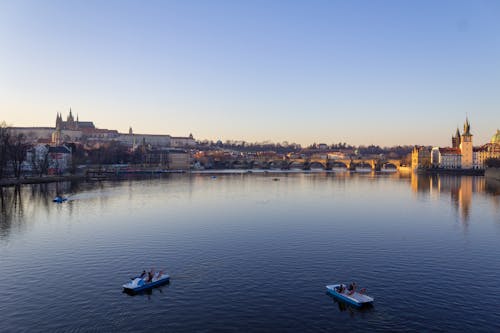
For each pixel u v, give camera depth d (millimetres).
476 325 60500
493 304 67500
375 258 92312
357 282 77125
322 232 118812
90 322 61125
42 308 65688
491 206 173875
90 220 136750
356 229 123375
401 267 86000
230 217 143750
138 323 60844
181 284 75688
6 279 78312
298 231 119875
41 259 90938
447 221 137625
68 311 64625
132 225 128375
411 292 72375
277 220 137875
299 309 65438
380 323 60969
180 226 126812
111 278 78875
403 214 151875
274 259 90938
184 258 91562
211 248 100062
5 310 65000
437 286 75188
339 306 66438
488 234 117000
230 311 64688
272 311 64688
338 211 159125
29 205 169625
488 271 83625
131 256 93250
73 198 194625
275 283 76250
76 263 88125
